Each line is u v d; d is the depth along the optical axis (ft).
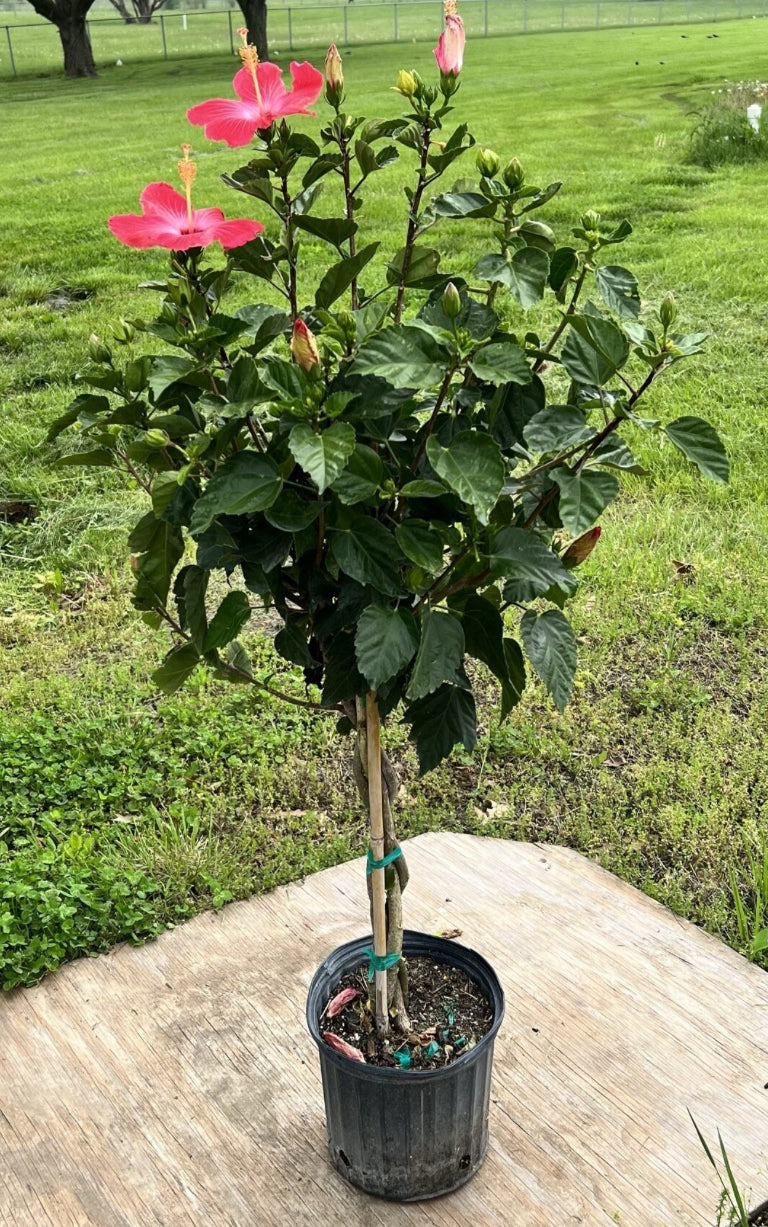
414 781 11.08
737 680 12.33
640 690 12.11
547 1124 7.45
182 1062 8.04
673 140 42.19
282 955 8.94
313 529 5.51
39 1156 7.39
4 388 20.95
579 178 35.50
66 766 11.27
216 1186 7.14
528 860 9.88
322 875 9.80
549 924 9.12
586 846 10.11
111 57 113.29
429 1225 6.83
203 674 12.66
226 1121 7.59
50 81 90.84
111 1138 7.50
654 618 13.33
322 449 4.71
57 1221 6.98
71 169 43.11
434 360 5.18
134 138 52.01
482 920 9.18
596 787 10.85
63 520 16.42
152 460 5.73
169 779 11.15
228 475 5.02
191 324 5.39
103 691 12.57
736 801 10.39
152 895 9.71
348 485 5.06
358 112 50.49
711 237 28.55
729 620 13.15
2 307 25.53
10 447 18.48
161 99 70.49
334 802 10.82
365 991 7.14
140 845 10.08
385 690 5.93
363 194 33.78
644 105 52.47
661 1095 7.62
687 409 18.62
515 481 5.74
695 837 10.03
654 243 28.19
